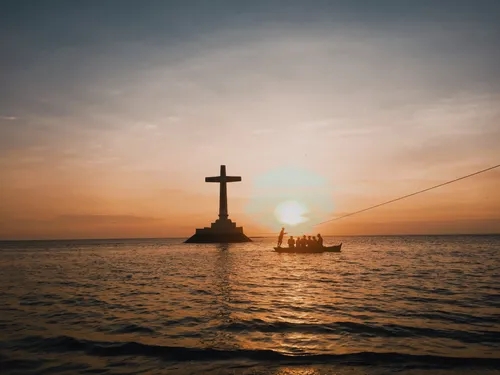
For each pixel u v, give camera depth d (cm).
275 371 1274
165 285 3447
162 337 1684
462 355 1392
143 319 2034
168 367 1327
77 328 1852
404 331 1716
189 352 1473
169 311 2239
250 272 4550
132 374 1266
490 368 1270
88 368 1325
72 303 2539
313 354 1429
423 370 1261
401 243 15612
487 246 11744
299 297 2656
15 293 3019
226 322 1939
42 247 17862
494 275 3809
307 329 1780
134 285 3475
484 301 2388
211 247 14438
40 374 1275
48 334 1744
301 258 6912
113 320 2019
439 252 8450
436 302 2370
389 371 1257
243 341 1609
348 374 1239
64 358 1428
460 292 2741
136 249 14050
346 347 1504
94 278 4150
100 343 1600
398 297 2567
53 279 4100
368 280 3519
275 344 1561
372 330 1742
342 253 8169
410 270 4406
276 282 3531
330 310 2188
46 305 2472
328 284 3294
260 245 16050
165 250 12538
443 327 1773
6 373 1288
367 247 11781
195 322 1953
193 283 3572
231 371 1281
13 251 13012
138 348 1528
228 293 2903
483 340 1571
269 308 2284
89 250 13600
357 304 2348
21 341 1638
